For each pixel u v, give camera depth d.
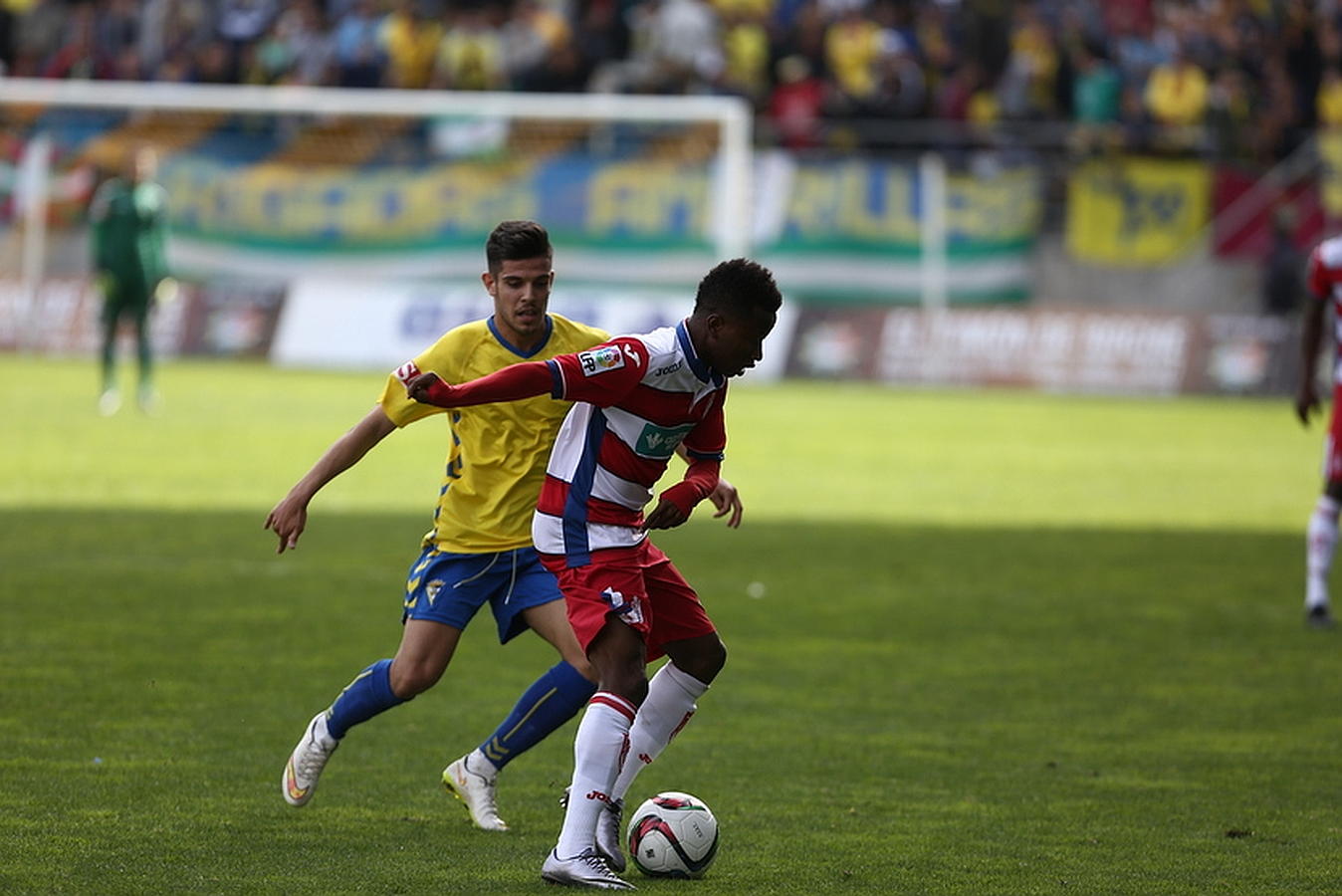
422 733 24.88
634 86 99.19
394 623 32.34
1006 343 91.06
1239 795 22.30
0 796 20.66
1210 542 45.53
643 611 18.45
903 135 98.31
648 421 18.25
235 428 62.94
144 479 50.53
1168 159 98.81
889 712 26.92
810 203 97.44
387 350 91.38
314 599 34.47
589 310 92.06
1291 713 27.33
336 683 27.42
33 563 37.38
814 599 36.53
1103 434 70.25
